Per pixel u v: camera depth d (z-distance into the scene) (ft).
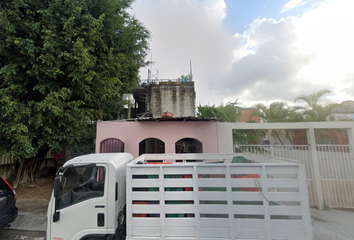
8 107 17.58
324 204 18.19
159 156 15.31
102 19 23.47
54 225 9.15
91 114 25.34
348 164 18.51
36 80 21.91
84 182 10.03
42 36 19.77
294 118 28.89
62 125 22.61
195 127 22.43
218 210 8.57
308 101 28.96
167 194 8.78
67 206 9.23
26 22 19.15
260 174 8.72
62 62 20.94
